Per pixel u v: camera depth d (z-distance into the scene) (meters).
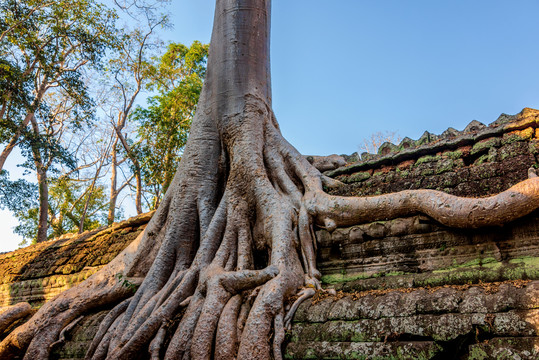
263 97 7.08
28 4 12.74
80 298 6.94
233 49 7.20
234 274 5.20
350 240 5.76
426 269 5.23
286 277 5.05
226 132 6.91
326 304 4.69
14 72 12.41
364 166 6.69
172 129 17.62
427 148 6.18
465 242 5.07
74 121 14.79
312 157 7.20
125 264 7.16
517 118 5.62
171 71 19.78
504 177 5.31
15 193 15.45
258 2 7.51
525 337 3.48
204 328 4.80
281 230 5.71
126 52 18.19
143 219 9.25
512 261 4.71
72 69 14.34
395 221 5.53
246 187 6.39
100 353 5.75
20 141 14.10
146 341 5.29
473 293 3.92
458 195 5.54
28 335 6.64
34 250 11.58
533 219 4.68
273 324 4.66
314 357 4.32
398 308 4.16
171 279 6.26
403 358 3.88
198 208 6.74
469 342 3.79
